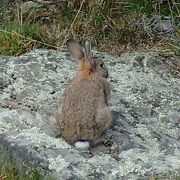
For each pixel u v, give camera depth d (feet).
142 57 58.54
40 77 52.70
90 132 42.96
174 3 64.75
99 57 58.23
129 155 43.04
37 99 49.34
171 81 55.16
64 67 54.75
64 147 43.06
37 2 66.33
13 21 64.03
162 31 63.72
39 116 46.85
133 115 48.11
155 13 64.75
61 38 61.52
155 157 43.24
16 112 47.03
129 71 55.62
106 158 42.39
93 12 63.62
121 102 49.75
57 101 49.11
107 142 44.27
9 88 50.93
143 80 53.98
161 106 49.80
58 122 44.19
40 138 43.86
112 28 63.00
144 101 50.19
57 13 65.31
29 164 42.24
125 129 46.06
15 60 55.26
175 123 47.85
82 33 62.59
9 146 43.32
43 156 42.16
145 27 63.26
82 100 43.50
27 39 60.49
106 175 40.96
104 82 46.16
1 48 59.57
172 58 60.03
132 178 41.01
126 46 62.13
